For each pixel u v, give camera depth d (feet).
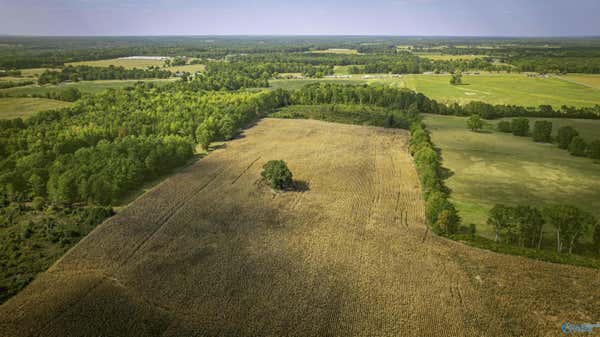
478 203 226.58
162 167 270.05
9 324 128.16
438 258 168.76
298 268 160.04
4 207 214.07
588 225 165.89
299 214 209.46
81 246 174.70
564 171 277.44
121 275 154.20
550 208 174.91
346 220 203.41
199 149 330.75
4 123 320.91
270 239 182.60
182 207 215.51
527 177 266.57
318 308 137.39
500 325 130.93
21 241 181.06
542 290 147.95
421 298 143.33
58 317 131.54
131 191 239.71
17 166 237.66
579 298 143.64
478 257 169.48
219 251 171.63
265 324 129.39
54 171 228.43
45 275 154.20
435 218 193.16
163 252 170.40
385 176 269.85
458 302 141.49
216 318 131.64
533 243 181.37
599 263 162.50
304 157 308.81
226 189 241.76
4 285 148.05
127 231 188.34
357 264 163.63
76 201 222.69
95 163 238.68
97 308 135.95
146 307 136.67
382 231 192.24
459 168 285.02
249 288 147.02
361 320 132.16
